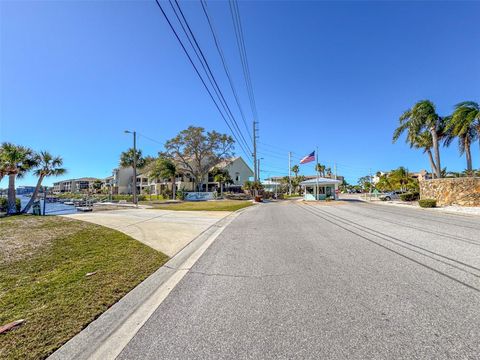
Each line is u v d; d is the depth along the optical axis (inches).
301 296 147.4
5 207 729.0
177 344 104.6
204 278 183.8
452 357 91.7
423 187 976.3
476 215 576.7
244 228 425.4
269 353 96.9
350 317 122.0
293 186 3235.7
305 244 287.6
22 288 160.4
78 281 172.9
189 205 1052.5
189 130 1953.7
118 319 125.1
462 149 965.8
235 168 2522.1
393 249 254.4
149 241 309.4
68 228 378.9
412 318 119.6
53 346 103.0
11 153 644.1
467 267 193.8
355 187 4279.0
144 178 2751.0
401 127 1143.6
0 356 96.6
